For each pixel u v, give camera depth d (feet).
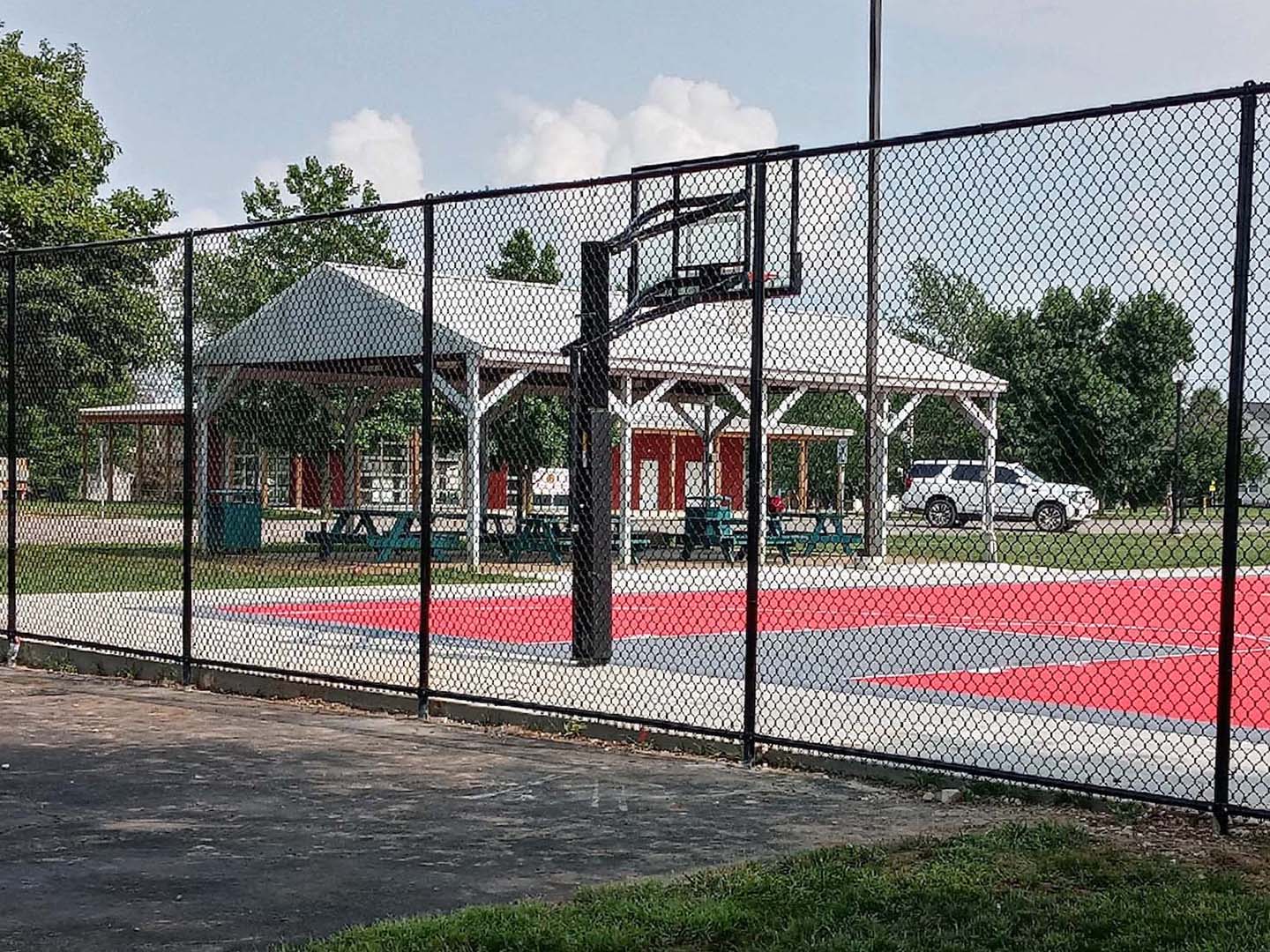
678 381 77.25
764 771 29.37
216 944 18.25
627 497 75.72
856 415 74.79
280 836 23.95
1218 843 23.43
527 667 41.34
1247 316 24.13
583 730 33.22
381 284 74.43
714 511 90.07
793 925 18.51
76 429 59.00
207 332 70.74
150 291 46.14
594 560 41.78
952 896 19.79
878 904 19.42
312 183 156.46
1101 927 18.40
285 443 81.97
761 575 81.61
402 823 24.81
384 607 61.16
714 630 56.03
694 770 29.45
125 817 25.26
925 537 44.68
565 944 17.78
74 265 49.26
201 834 24.07
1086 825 24.71
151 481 75.97
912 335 28.86
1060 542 77.20
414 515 81.76
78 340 48.32
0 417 58.90
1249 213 23.99
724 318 71.72
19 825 24.70
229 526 79.10
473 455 70.79
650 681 38.96
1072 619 63.16
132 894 20.53
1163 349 26.37
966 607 67.00
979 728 32.83
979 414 42.91
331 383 82.07
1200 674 44.98
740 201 39.34
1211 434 26.63
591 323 41.47
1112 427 27.58
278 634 50.31
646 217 41.93
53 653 45.29
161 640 48.06
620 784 28.12
